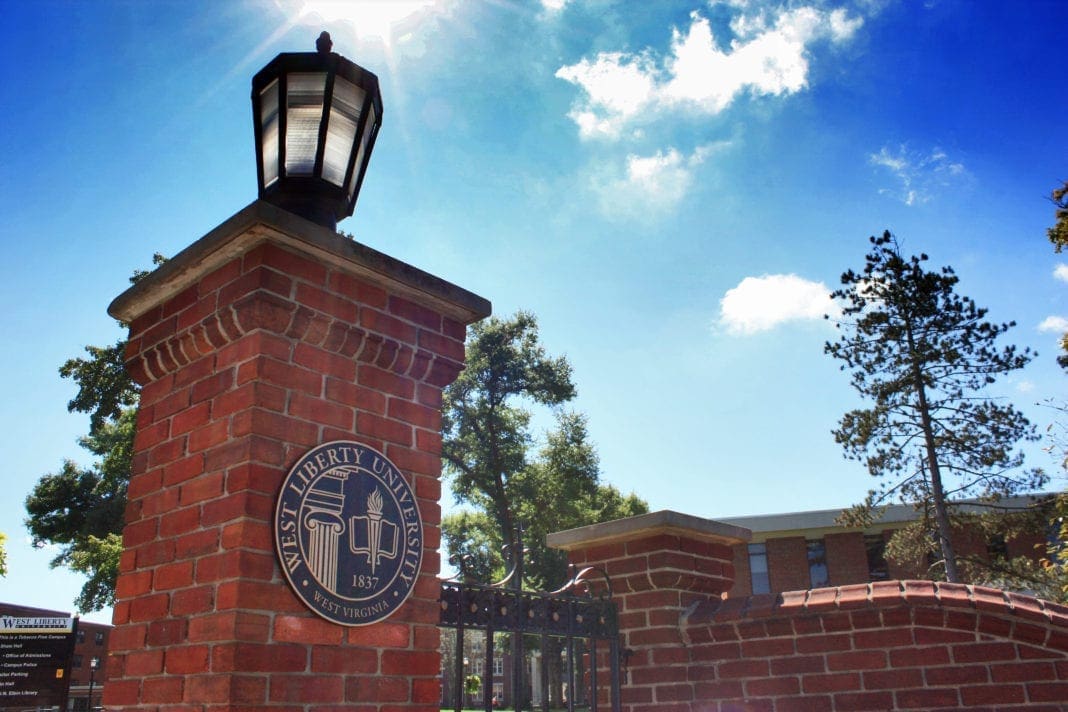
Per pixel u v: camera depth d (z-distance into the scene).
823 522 30.52
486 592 3.79
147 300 3.20
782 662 4.24
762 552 31.44
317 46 3.31
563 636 4.24
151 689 2.59
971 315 20.89
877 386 21.55
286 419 2.69
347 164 3.25
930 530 21.86
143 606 2.74
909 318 21.48
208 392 2.82
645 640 4.63
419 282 3.17
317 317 2.84
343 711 2.57
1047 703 3.62
